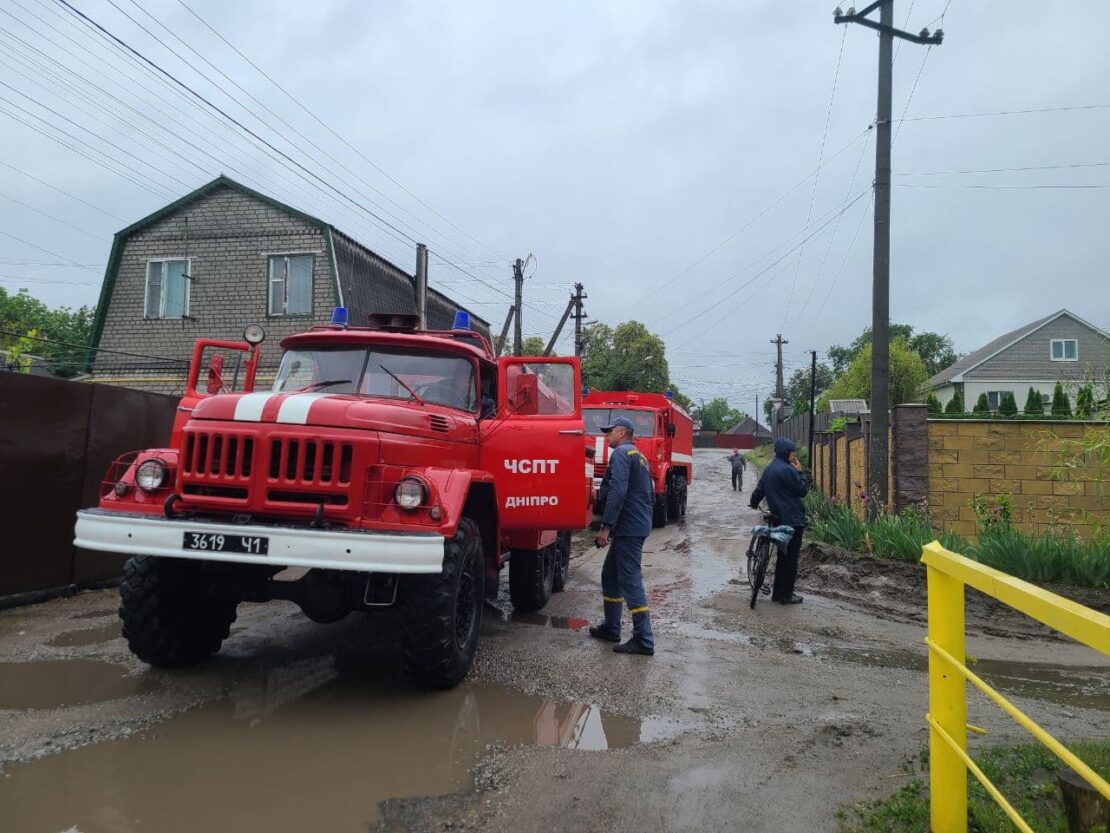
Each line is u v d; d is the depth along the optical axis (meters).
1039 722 4.73
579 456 5.93
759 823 3.26
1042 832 2.98
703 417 110.69
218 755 3.84
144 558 4.84
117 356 20.03
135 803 3.32
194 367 5.84
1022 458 10.97
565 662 5.68
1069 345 39.06
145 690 4.75
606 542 6.34
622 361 48.09
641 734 4.29
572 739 4.18
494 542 6.01
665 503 16.50
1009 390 39.19
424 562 4.19
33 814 3.19
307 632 6.30
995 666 6.15
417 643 4.61
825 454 19.39
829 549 10.64
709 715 4.64
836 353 70.94
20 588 6.89
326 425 4.48
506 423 5.96
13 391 6.78
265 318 19.44
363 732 4.20
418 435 4.86
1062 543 9.14
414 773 3.69
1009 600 2.37
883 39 12.60
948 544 9.51
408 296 23.17
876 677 5.62
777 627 7.16
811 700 5.00
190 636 5.10
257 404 4.56
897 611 7.96
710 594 8.70
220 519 4.45
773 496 8.20
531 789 3.54
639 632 5.98
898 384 31.94
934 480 11.14
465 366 6.07
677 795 3.51
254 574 4.78
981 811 3.16
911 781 3.68
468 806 3.37
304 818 3.23
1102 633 1.85
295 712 4.48
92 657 5.39
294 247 19.45
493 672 5.37
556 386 6.24
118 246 20.27
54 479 7.18
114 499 4.70
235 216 19.78
